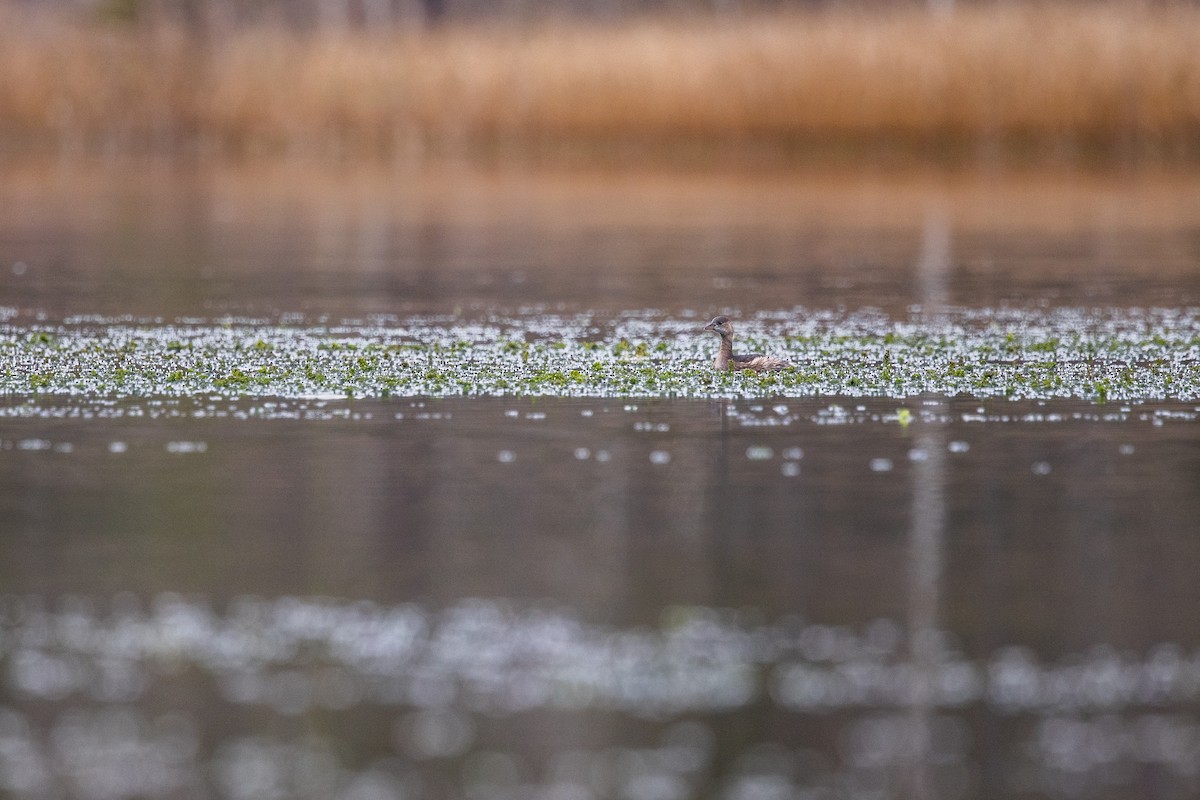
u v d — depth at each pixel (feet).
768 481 71.26
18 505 66.49
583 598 54.24
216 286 157.28
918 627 51.70
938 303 145.69
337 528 62.90
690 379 100.94
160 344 116.16
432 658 49.06
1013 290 156.04
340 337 121.39
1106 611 53.31
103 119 406.82
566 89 368.27
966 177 329.11
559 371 104.17
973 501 67.67
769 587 55.52
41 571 57.11
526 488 69.87
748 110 355.97
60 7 463.83
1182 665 48.73
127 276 164.86
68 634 50.90
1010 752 42.98
